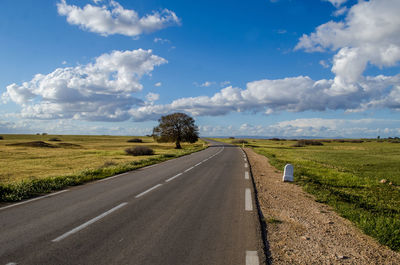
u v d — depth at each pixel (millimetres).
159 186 8828
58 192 7785
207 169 14062
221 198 6996
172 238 4086
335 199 7234
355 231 4688
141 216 5285
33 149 41750
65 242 3877
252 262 3301
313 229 4723
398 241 4043
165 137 54781
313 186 9219
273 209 6035
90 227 4570
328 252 3754
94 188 8445
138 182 9695
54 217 5164
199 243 3895
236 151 35469
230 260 3348
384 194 8891
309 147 59281
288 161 19969
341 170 16125
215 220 5039
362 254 3723
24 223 4777
